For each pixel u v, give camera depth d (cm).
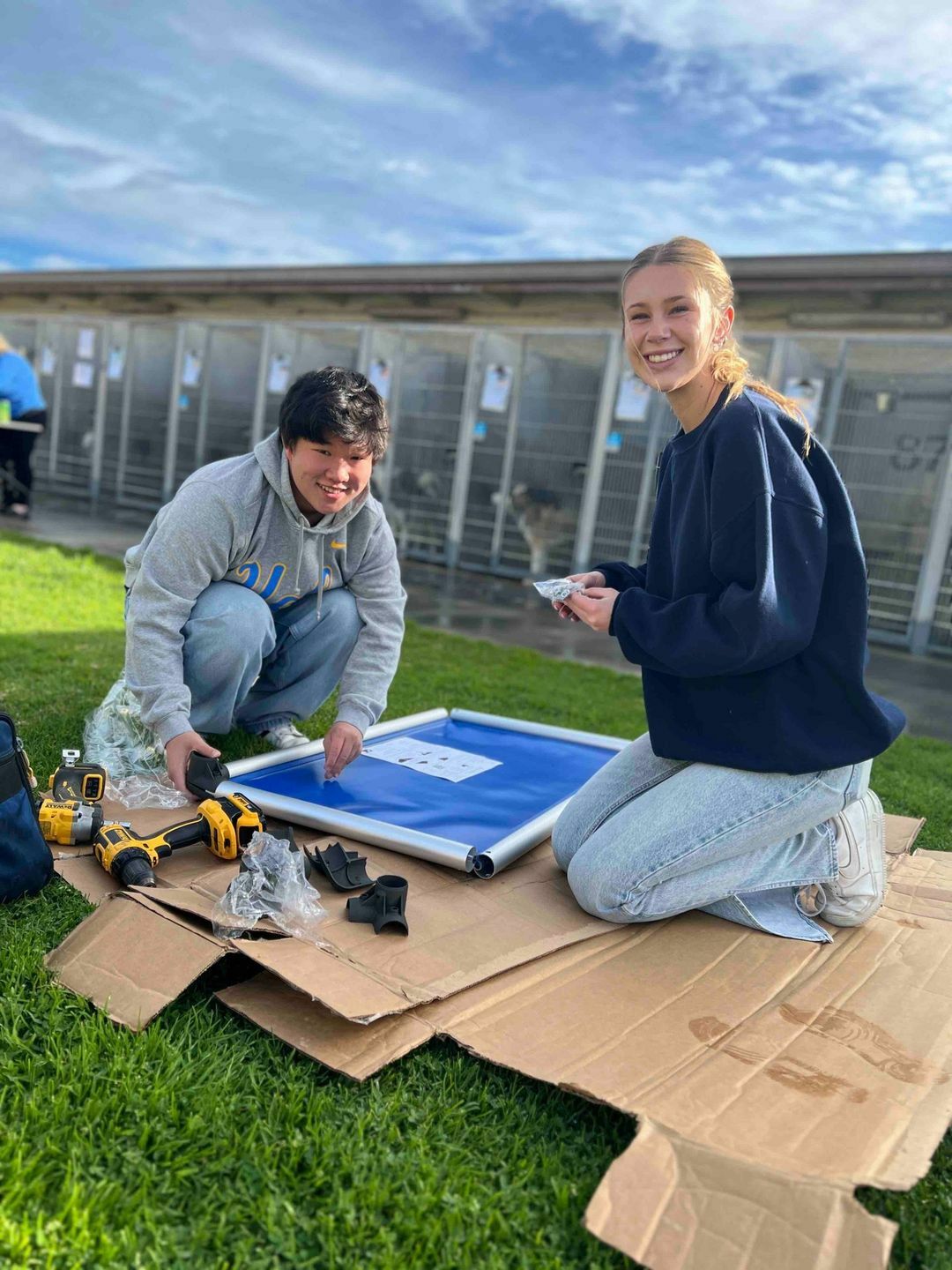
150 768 275
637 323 200
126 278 1348
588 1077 149
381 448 241
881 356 803
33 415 1050
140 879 200
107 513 1203
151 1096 141
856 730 197
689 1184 125
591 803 227
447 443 1042
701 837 198
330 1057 151
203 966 165
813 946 202
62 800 227
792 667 195
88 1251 115
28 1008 160
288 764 278
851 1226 117
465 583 942
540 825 242
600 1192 122
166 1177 128
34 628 494
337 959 172
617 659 642
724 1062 156
